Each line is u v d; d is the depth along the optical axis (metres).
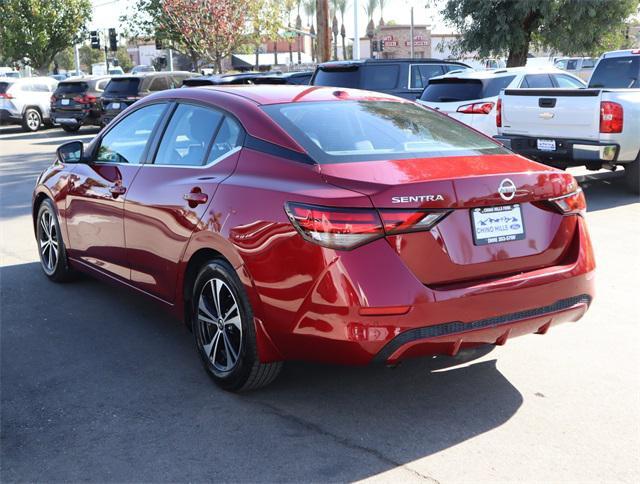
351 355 3.18
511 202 3.44
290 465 3.09
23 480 3.01
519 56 19.08
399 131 3.94
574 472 3.02
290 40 35.34
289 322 3.31
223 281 3.70
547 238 3.59
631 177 9.20
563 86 11.59
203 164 4.04
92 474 3.05
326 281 3.15
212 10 27.36
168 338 4.68
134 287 4.68
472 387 3.86
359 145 3.67
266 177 3.57
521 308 3.40
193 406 3.67
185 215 3.93
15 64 53.22
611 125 8.49
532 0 17.47
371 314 3.11
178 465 3.11
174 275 4.12
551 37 18.52
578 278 3.60
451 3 18.98
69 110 22.64
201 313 3.94
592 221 7.95
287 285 3.29
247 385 3.70
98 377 4.06
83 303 5.40
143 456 3.19
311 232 3.18
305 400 3.72
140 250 4.47
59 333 4.78
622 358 4.23
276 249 3.33
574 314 3.66
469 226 3.33
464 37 19.19
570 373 4.03
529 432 3.36
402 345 3.17
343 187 3.24
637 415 3.52
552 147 9.02
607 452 3.18
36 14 42.16
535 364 4.16
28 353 4.43
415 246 3.20
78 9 43.69
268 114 3.85
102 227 4.93
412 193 3.19
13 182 12.27
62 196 5.49
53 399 3.78
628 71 10.88
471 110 10.54
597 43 18.92
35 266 6.52
